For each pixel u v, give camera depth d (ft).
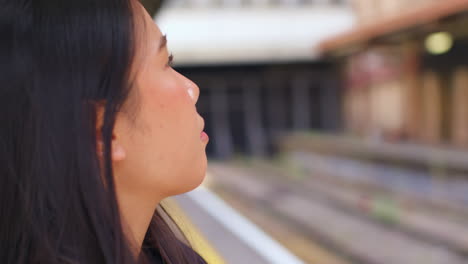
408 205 28.37
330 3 73.36
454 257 20.17
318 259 22.08
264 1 72.38
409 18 31.40
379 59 57.57
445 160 27.66
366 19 66.39
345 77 72.59
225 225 7.02
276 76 80.23
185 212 7.66
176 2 69.77
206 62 71.97
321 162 46.83
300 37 73.00
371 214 28.04
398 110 52.47
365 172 37.65
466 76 40.32
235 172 54.08
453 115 42.29
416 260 20.58
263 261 5.74
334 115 77.82
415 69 47.96
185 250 1.98
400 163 32.40
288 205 33.32
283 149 59.52
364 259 21.27
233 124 80.94
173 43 70.28
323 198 34.40
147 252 1.79
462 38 36.24
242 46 72.23
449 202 27.14
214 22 71.46
